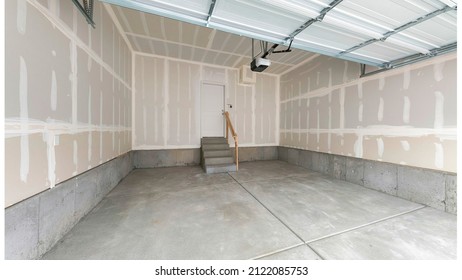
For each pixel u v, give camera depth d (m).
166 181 3.57
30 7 1.35
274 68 5.33
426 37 2.07
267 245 1.60
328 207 2.43
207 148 4.87
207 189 3.12
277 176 4.03
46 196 1.49
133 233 1.76
